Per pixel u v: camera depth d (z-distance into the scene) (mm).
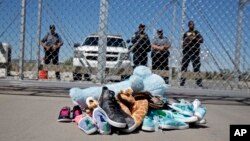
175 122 2930
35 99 4355
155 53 4938
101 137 2594
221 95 4816
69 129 2789
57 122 3037
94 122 2684
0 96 4469
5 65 5121
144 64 4996
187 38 4875
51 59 5066
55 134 2611
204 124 3236
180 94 4809
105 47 4602
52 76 5070
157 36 4922
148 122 2807
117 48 5133
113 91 3020
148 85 3484
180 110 3090
